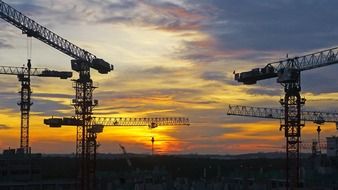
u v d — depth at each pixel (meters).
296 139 186.25
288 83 184.75
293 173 186.62
